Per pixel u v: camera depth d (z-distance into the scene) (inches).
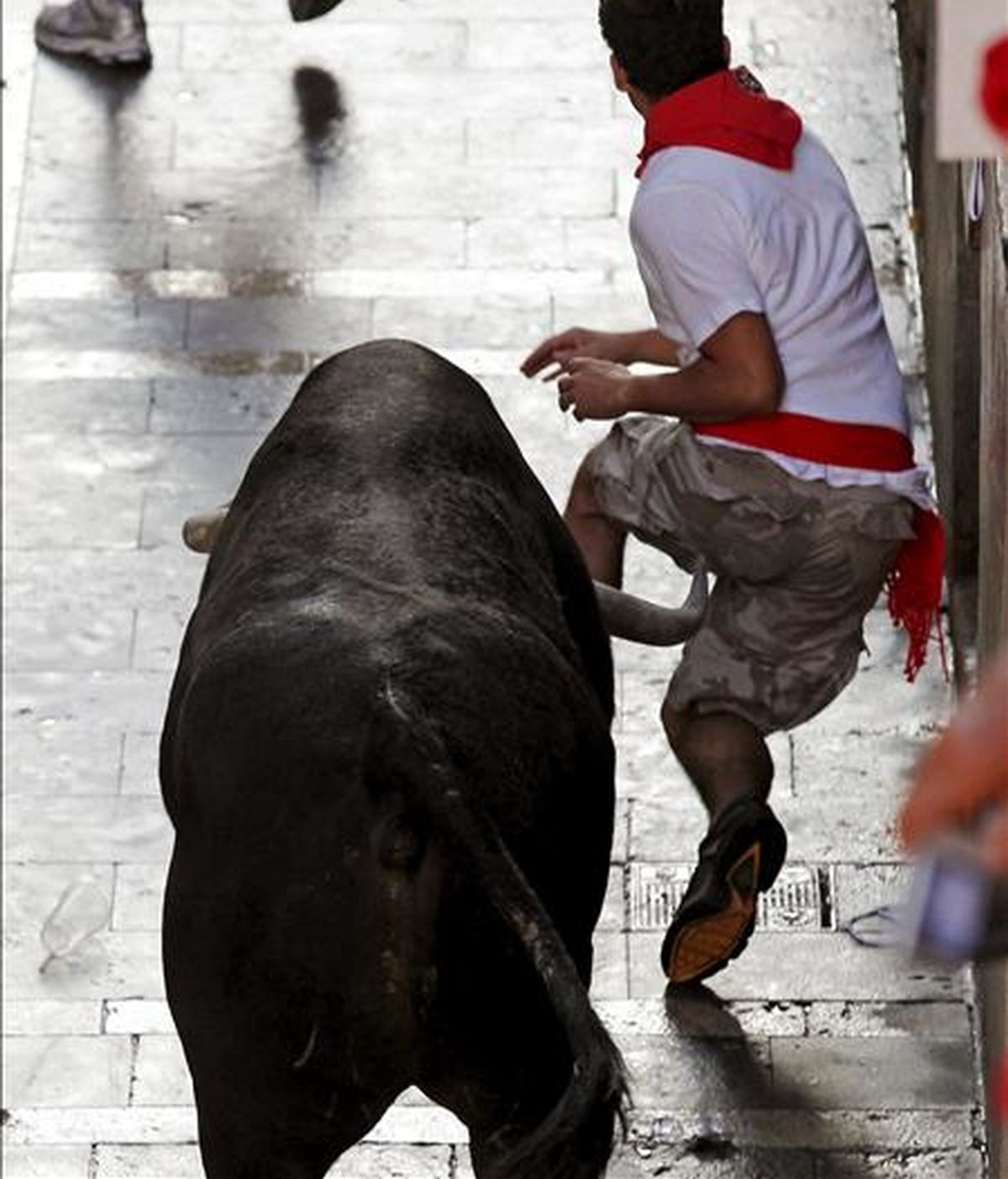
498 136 1087.6
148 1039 764.0
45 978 784.9
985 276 727.7
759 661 741.3
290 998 510.3
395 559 550.6
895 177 1060.5
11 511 934.4
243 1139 530.9
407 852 498.3
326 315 1011.3
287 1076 518.3
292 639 526.0
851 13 1135.6
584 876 548.4
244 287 1024.2
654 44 694.5
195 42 1133.1
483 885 493.0
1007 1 410.9
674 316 710.5
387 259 1035.3
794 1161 712.4
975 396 835.4
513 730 523.5
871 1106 727.7
